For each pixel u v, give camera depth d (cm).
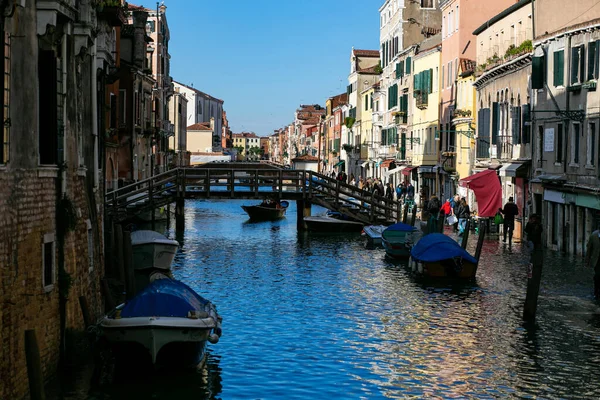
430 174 5288
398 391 1399
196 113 13838
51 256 1364
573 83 2845
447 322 1892
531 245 2673
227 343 1716
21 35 1206
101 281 1777
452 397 1368
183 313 1463
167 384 1426
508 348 1655
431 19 6172
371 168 7650
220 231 4247
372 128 7550
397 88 6362
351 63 8956
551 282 2312
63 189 1412
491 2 4603
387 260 3017
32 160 1252
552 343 1686
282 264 2914
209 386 1423
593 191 2594
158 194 3775
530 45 3381
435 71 5231
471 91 4409
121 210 3672
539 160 3238
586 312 1942
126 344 1414
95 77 1806
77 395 1350
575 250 2853
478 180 3519
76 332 1483
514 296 2172
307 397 1370
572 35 2856
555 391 1391
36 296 1267
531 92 3331
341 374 1497
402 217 4619
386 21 6806
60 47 1427
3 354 1101
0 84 1102
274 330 1836
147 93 5403
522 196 3447
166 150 6950
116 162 4397
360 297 2223
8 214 1137
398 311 2027
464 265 2406
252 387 1422
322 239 3828
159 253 2652
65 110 1434
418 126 5672
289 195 3991
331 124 10869
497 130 3838
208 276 2630
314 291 2330
